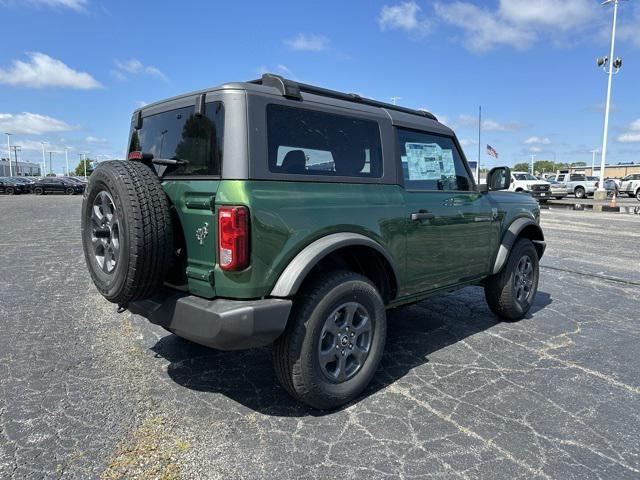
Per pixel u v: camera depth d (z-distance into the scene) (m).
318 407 3.06
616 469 2.51
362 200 3.30
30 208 22.27
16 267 7.46
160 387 3.41
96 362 3.83
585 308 5.57
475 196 4.46
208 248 2.78
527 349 4.21
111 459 2.55
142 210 2.74
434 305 5.66
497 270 4.68
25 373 3.61
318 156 3.13
